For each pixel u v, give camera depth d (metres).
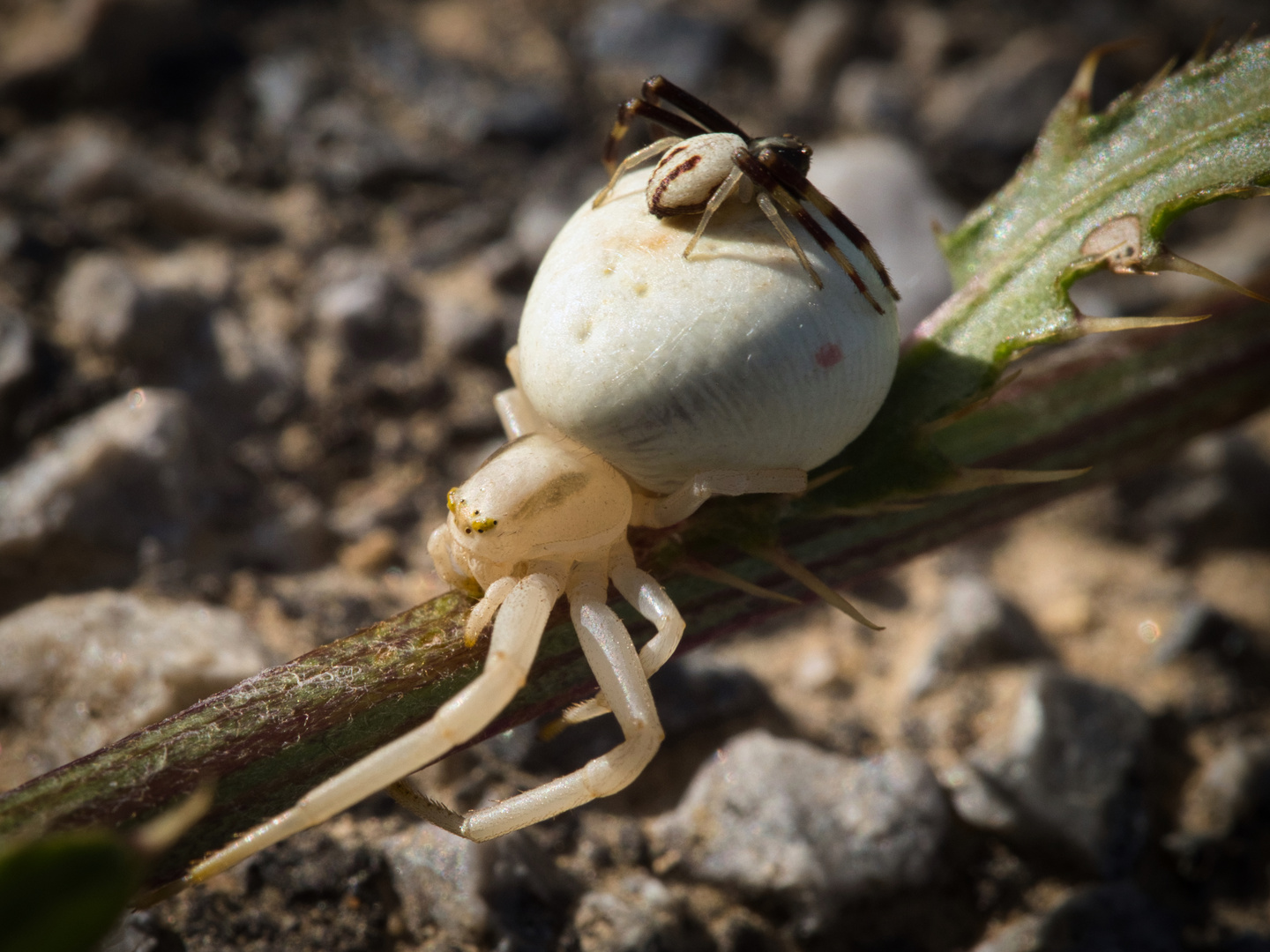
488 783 0.06
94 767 0.05
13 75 0.08
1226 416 0.06
